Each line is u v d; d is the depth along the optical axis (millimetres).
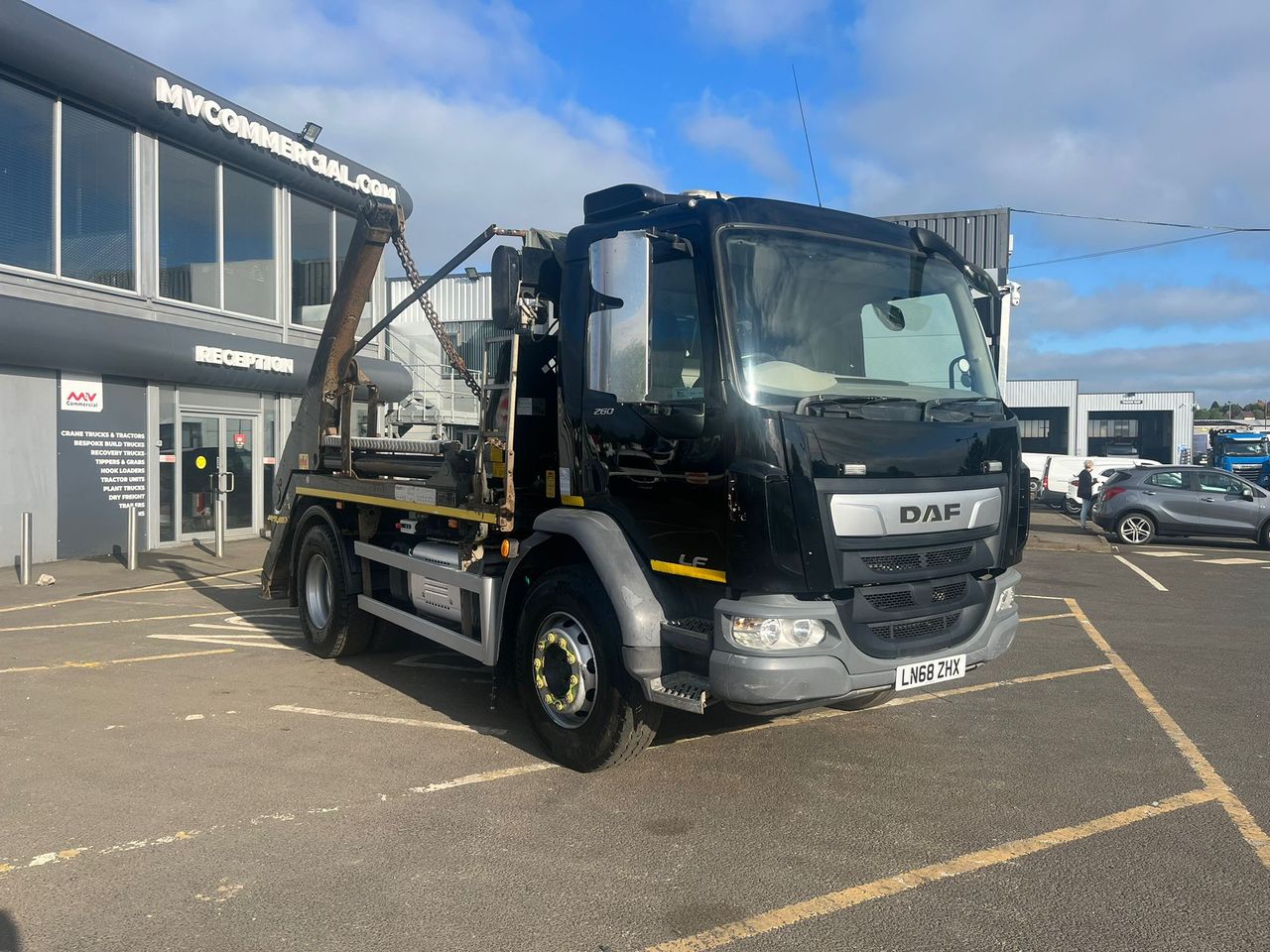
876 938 3371
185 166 15641
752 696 4188
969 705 6605
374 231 7625
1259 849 4160
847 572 4355
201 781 4895
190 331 15086
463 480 5797
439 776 5008
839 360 4820
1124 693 6977
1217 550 18438
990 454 5023
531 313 5531
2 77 12562
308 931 3391
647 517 4797
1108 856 4082
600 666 4855
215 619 9625
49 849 4066
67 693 6629
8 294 12602
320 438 7969
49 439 13430
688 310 4633
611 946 3311
